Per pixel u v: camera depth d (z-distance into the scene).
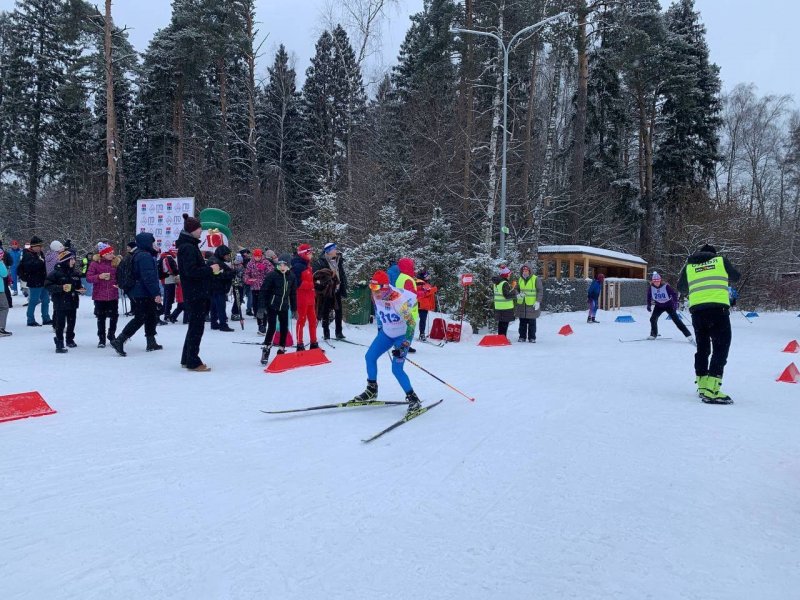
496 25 23.42
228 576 2.89
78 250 26.23
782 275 37.06
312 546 3.23
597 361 10.53
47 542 3.22
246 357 9.60
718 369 7.00
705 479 4.39
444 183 24.89
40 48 36.59
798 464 4.76
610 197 35.12
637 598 2.74
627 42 25.38
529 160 27.39
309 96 42.25
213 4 27.33
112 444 4.98
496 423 5.93
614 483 4.29
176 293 13.86
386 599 2.70
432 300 13.23
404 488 4.14
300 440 5.24
